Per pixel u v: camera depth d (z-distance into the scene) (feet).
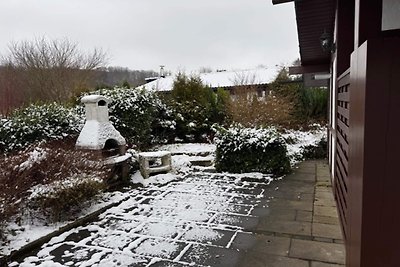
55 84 50.60
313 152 27.04
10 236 11.80
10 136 19.45
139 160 21.33
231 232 12.25
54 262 10.25
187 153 27.53
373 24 7.72
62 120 21.38
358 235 5.53
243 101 34.78
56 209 13.32
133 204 15.78
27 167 13.73
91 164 16.14
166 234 12.19
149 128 28.43
